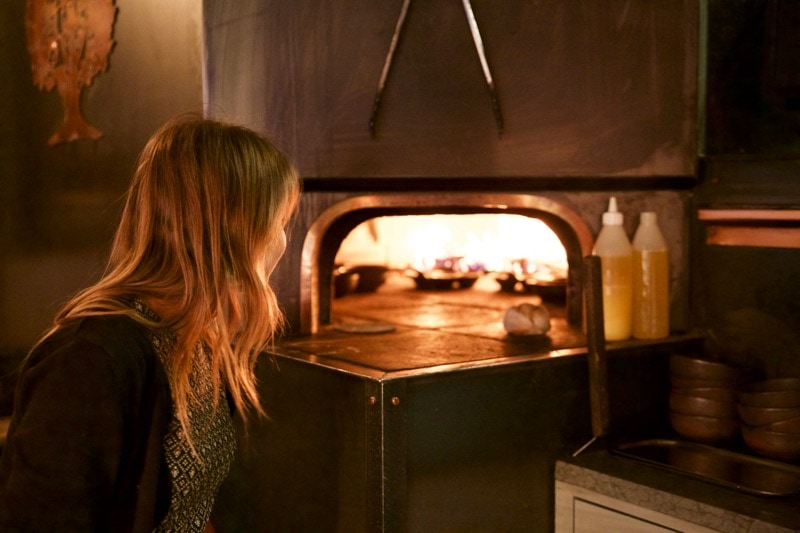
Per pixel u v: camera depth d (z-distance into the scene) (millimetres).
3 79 2826
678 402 2016
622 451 1951
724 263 2193
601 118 2186
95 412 989
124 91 2393
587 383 1993
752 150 2119
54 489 963
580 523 1867
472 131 2135
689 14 2201
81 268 2602
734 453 1902
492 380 1819
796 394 1795
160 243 1147
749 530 1538
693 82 2217
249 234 1164
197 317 1114
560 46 2150
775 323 2070
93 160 2533
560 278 2717
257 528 2006
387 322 2451
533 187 2191
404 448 1676
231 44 2072
